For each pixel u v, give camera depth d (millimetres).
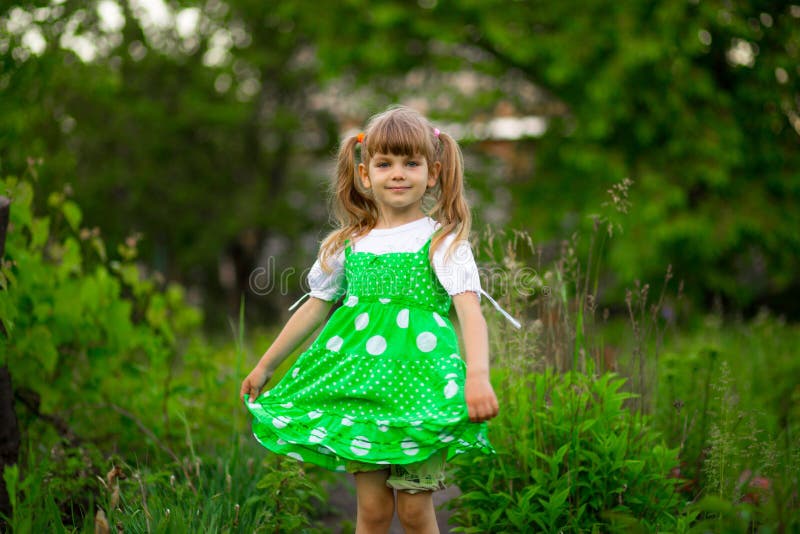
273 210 15078
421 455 2074
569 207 10250
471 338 2172
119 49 11430
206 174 15234
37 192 4277
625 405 3033
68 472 2795
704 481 2773
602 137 9742
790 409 3684
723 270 10289
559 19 10023
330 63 10992
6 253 2963
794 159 9523
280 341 2484
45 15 4016
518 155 11992
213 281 16391
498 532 2523
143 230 14375
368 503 2266
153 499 2506
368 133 2395
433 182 2441
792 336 5281
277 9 12891
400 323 2279
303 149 15953
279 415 2256
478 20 10609
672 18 8695
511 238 3211
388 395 2199
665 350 4887
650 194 9133
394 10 10391
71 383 3512
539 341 3049
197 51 14609
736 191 9508
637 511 2512
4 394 2625
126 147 14109
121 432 3480
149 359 3764
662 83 9266
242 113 14430
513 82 11844
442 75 12266
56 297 3422
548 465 2623
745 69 9203
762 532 2033
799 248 9414
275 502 2527
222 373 3996
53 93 4531
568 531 2467
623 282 9312
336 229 2611
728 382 2848
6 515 2525
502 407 2814
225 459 3049
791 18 8867
